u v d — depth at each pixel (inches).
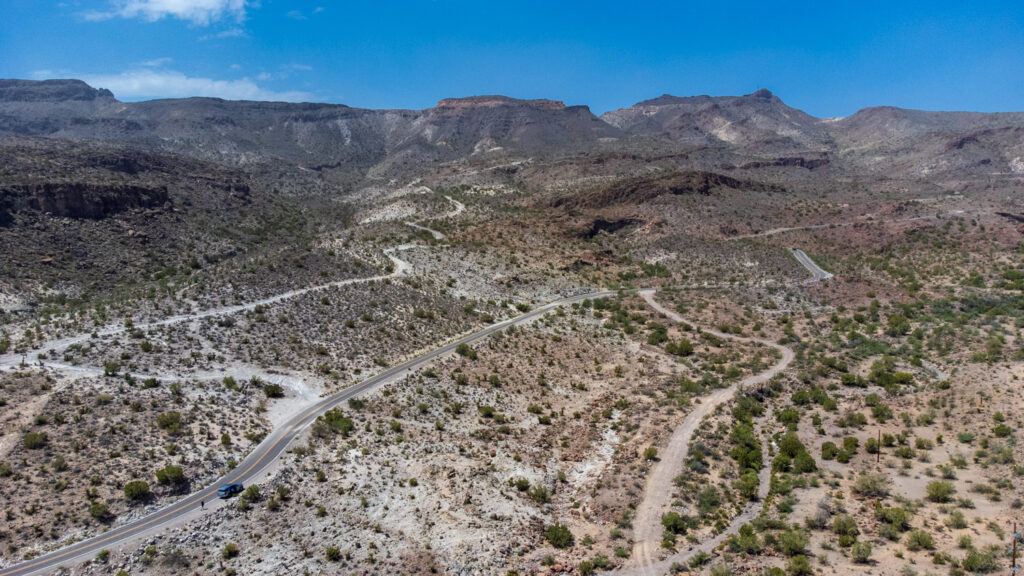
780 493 2379.4
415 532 2212.1
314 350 3823.8
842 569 1817.2
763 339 4734.3
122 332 3656.5
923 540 1888.5
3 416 2588.6
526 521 2324.1
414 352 4079.7
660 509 2353.6
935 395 3216.0
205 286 4594.0
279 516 2251.5
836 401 3378.4
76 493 2212.1
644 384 3782.0
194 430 2733.8
